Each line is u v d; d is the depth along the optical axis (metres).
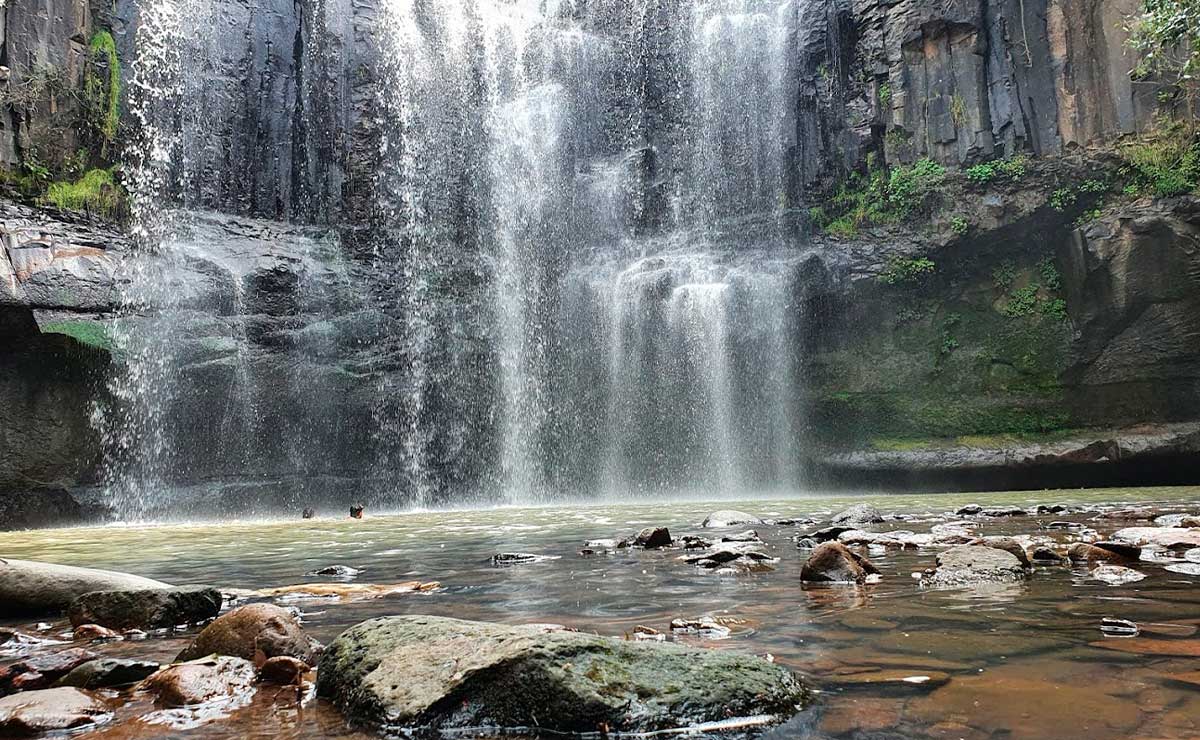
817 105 31.33
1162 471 24.19
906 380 28.41
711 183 32.62
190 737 1.94
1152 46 24.25
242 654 2.74
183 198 27.22
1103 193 25.69
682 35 33.75
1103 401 26.05
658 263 30.84
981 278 27.97
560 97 34.09
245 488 24.92
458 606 3.78
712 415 29.41
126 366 23.22
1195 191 24.02
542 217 33.09
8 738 1.95
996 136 27.62
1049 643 2.51
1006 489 26.03
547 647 2.10
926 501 16.75
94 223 24.28
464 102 33.41
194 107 27.95
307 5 31.06
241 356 25.48
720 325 29.52
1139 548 4.64
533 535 9.30
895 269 27.95
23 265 21.36
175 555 8.14
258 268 26.78
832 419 29.14
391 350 28.78
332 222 30.09
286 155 29.84
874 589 3.88
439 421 28.91
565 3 35.41
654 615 3.33
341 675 2.34
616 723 1.88
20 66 23.69
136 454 23.53
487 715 1.99
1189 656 2.28
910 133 29.05
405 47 32.53
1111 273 25.12
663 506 19.53
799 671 2.28
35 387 21.98
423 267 30.86
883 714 1.84
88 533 15.34
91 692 2.41
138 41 26.84
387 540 9.55
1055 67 26.98
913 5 29.16
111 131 25.66
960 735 1.66
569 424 30.33
